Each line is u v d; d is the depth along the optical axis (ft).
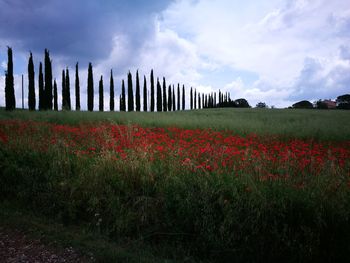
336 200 10.65
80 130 30.40
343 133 34.32
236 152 17.39
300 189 11.50
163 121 43.52
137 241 11.09
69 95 128.06
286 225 9.96
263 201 10.64
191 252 10.66
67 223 12.53
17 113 54.60
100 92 137.49
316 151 21.15
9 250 9.52
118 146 19.38
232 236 10.27
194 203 11.44
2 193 15.16
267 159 16.61
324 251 9.66
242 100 301.22
